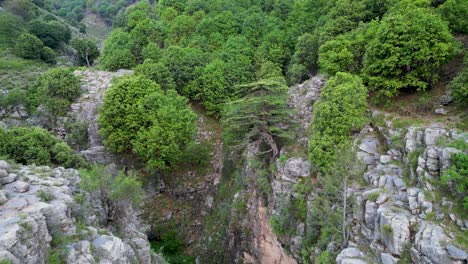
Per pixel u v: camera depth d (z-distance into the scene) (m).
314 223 23.72
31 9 86.00
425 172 19.95
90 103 42.06
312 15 48.06
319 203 24.09
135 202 24.20
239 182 36.78
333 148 24.36
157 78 41.56
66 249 16.69
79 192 21.92
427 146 20.77
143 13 59.78
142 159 38.19
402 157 22.69
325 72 31.83
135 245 22.94
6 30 69.38
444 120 22.89
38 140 28.66
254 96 31.47
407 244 18.30
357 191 22.62
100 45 97.81
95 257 17.75
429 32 24.77
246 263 32.62
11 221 15.06
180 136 35.53
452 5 28.02
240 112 30.81
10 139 27.48
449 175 17.70
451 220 17.77
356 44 30.19
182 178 39.81
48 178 21.50
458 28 27.69
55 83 41.62
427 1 30.22
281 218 27.20
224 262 34.19
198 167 40.53
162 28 54.50
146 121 36.06
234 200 35.69
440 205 18.53
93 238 18.61
